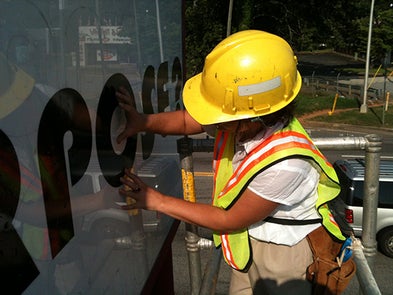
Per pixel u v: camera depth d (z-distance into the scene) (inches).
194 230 80.9
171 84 79.0
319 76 1409.9
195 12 936.9
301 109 896.9
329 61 1893.5
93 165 41.5
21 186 28.7
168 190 74.9
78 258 37.5
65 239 35.0
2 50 26.6
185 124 69.8
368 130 757.9
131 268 52.5
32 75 30.1
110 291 44.9
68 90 35.7
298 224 64.8
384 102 918.4
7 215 27.2
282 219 64.4
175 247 247.9
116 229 47.5
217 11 935.7
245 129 58.4
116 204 48.1
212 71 57.9
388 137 684.1
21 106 28.7
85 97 39.5
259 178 55.8
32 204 30.1
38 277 30.9
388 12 1320.1
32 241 30.1
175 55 82.0
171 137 77.7
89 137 40.5
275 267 65.4
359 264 64.2
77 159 37.6
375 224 78.4
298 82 61.4
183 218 56.9
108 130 46.1
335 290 65.5
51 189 32.8
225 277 216.4
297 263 65.3
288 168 55.4
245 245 65.8
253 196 56.8
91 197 40.7
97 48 42.3
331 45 1189.7
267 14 1055.0
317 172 62.2
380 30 1320.1
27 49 29.4
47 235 32.1
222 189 66.4
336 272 64.9
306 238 66.7
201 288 60.2
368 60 862.5
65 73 35.3
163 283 81.3
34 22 30.2
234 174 59.2
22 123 28.8
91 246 40.3
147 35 61.4
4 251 26.9
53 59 33.1
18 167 28.3
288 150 56.0
